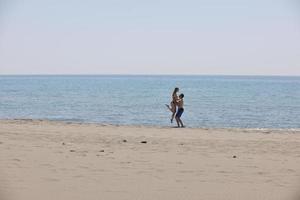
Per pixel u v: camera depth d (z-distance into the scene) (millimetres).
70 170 10250
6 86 127125
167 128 20547
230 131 19344
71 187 8703
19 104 45875
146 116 33250
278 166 11094
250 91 100812
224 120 30938
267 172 10352
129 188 8688
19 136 16109
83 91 90812
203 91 99125
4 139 15203
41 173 9875
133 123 27719
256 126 27359
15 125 20422
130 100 56625
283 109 42562
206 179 9570
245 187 8891
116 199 7910
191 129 20031
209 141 15609
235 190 8625
